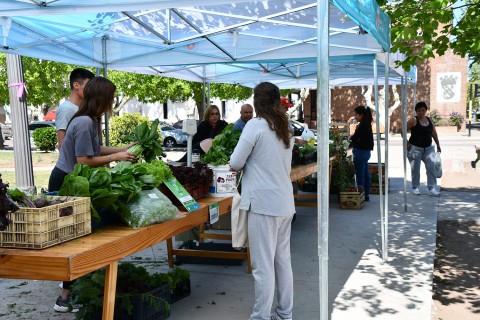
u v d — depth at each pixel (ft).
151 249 21.56
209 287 16.70
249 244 12.44
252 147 12.05
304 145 24.58
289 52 23.68
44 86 67.36
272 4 18.58
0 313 14.32
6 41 19.30
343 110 115.75
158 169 11.88
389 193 35.81
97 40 23.95
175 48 24.66
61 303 14.29
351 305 14.99
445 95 112.47
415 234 23.90
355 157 31.30
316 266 18.94
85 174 10.54
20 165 24.97
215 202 13.69
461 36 22.77
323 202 11.59
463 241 23.34
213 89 84.64
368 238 23.17
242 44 23.82
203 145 16.46
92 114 12.79
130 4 12.36
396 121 111.45
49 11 12.92
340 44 21.15
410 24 22.39
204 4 12.04
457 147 76.28
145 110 145.28
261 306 12.37
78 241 9.46
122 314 12.71
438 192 34.65
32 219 8.75
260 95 12.25
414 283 17.01
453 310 15.16
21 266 8.57
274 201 12.03
